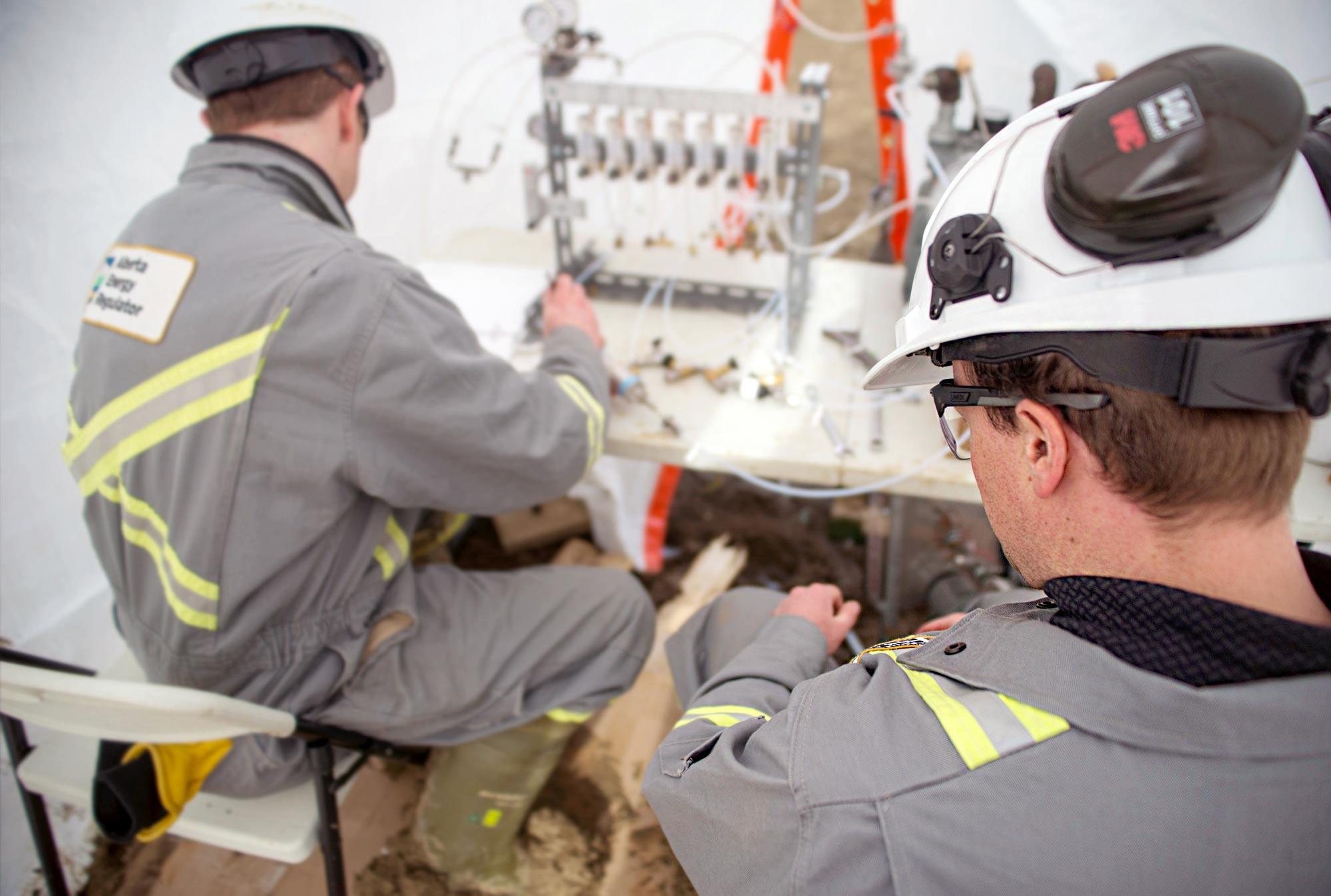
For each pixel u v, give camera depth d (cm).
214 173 100
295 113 104
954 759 45
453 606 116
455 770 122
